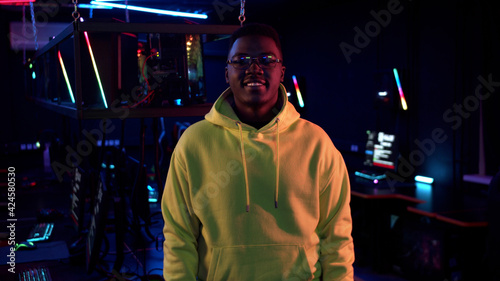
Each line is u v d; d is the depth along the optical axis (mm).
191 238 1285
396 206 4340
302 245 1236
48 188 5766
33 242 2969
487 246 3047
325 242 1335
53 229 3318
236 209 1219
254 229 1214
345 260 1294
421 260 3783
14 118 7816
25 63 5551
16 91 7793
